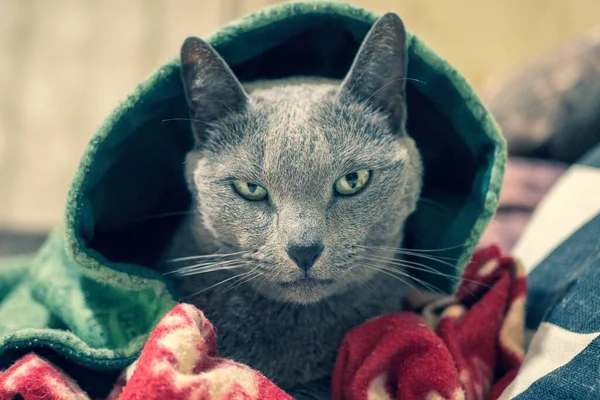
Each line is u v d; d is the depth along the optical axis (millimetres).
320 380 413
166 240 456
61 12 925
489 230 536
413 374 370
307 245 373
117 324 397
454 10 840
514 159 618
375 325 396
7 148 909
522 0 838
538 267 455
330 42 423
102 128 388
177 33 913
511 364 414
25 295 444
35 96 915
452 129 427
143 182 432
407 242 448
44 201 900
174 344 337
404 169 408
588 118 598
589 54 618
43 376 356
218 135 405
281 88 415
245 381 345
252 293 406
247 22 399
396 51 396
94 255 389
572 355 363
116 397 371
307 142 385
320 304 407
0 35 920
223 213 400
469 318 416
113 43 919
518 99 629
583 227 452
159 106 405
